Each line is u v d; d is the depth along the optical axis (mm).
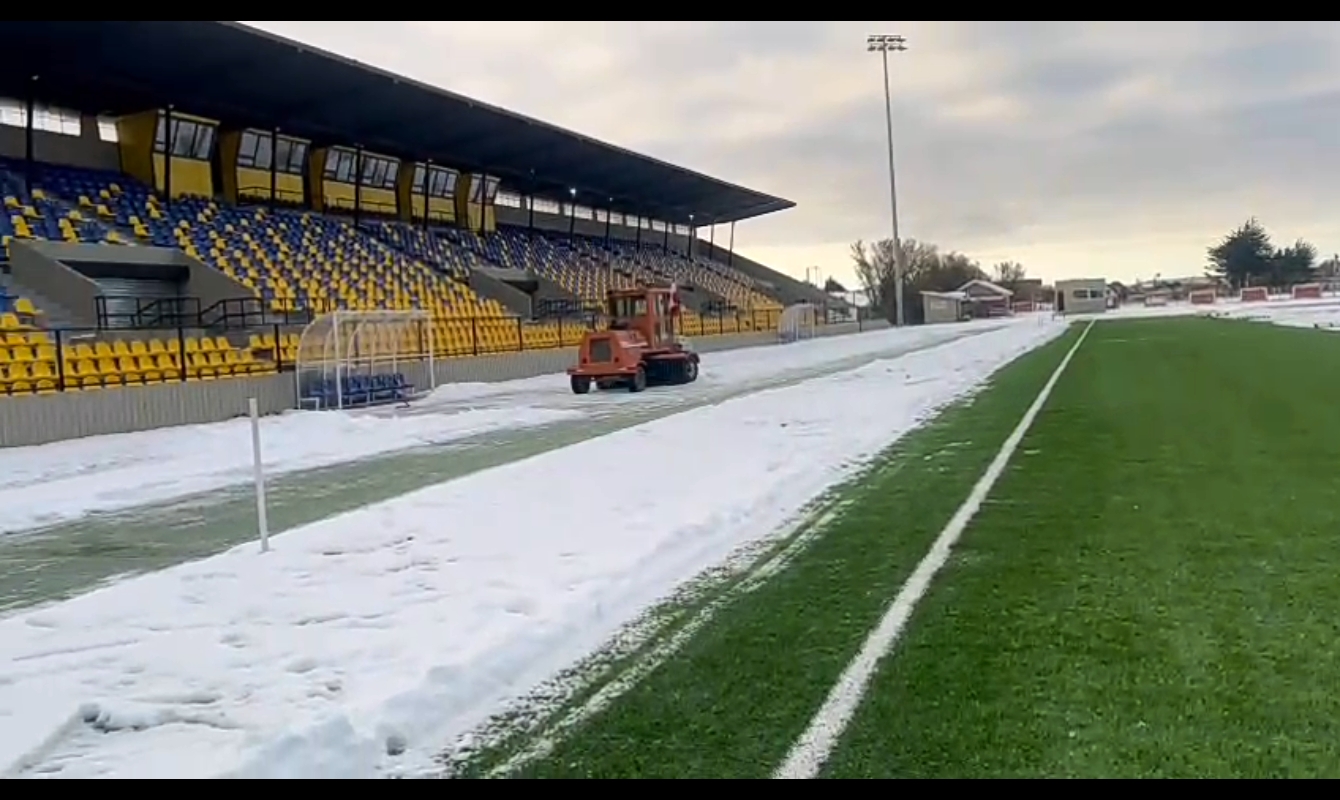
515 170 45688
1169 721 4023
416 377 27297
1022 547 7059
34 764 4117
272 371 23219
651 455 12297
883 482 10008
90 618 6215
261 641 5637
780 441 13219
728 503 9008
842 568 6754
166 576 7164
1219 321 52812
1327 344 28594
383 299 32156
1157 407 15242
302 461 14227
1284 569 6172
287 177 35312
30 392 17719
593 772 3846
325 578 6965
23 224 24734
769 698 4500
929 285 106500
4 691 5000
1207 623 5223
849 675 4727
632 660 5125
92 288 22141
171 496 11602
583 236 55469
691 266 61344
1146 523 7602
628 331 26656
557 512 8938
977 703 4301
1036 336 45688
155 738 4359
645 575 6773
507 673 5012
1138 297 119750
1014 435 12930
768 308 58719
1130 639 5027
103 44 26000
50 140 29469
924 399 18344
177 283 27359
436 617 5898
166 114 30359
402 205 40969
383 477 12398
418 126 36312
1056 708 4203
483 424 18297
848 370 28891
